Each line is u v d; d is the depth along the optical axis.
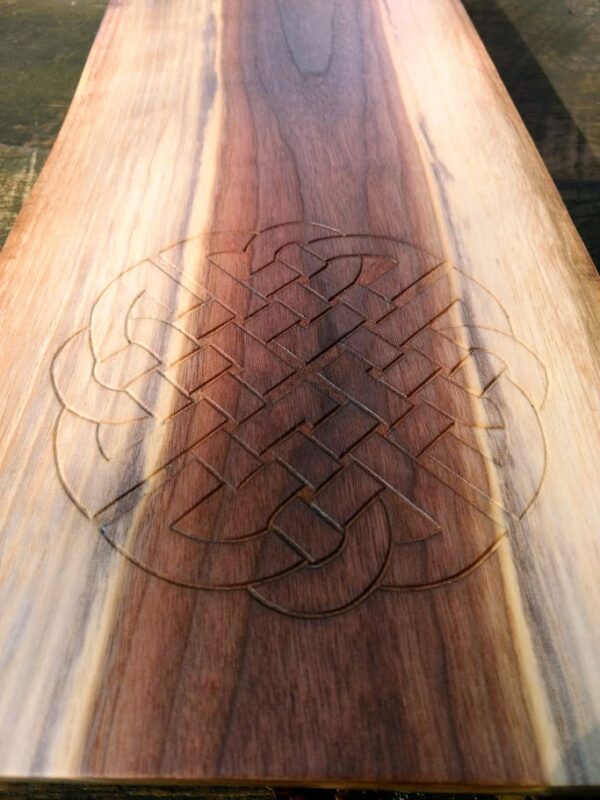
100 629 0.18
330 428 0.22
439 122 0.33
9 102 0.45
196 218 0.28
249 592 0.18
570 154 0.42
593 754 0.16
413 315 0.25
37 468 0.21
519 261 0.27
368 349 0.24
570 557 0.19
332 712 0.16
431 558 0.19
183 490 0.20
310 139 0.32
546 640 0.18
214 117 0.33
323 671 0.17
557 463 0.21
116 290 0.25
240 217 0.28
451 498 0.20
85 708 0.16
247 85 0.34
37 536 0.19
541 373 0.23
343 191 0.29
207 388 0.23
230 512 0.20
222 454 0.21
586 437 0.22
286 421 0.22
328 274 0.26
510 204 0.29
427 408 0.22
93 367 0.23
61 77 0.47
